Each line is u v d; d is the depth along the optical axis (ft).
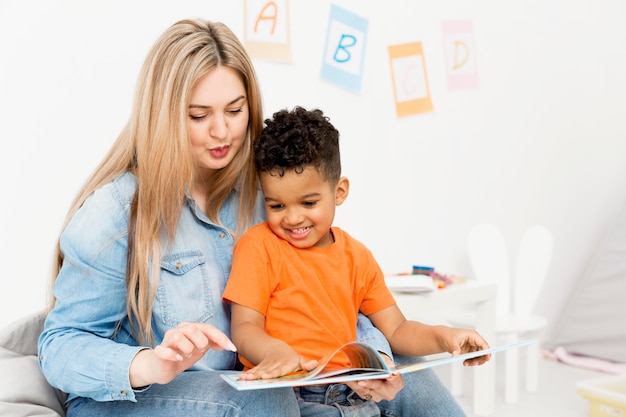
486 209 8.78
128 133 3.73
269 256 3.82
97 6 5.91
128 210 3.57
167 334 2.88
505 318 7.79
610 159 10.03
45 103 5.74
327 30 7.20
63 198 5.86
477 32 8.55
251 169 4.06
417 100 7.98
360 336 3.96
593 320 8.92
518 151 9.07
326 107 7.25
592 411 6.48
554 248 9.59
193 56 3.57
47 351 3.31
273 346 3.30
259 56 6.73
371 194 7.68
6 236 5.64
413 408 3.89
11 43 5.57
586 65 9.73
